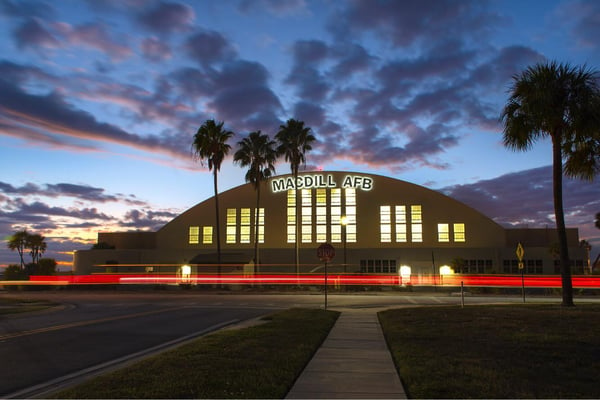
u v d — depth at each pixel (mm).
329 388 8062
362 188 58000
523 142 21750
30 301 32844
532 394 7355
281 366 9445
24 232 74438
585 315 17359
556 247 50062
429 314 19500
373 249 55938
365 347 12430
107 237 65688
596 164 22234
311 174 58906
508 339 12695
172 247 59719
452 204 56281
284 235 58094
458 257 52250
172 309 25531
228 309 25484
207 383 8031
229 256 57031
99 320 19969
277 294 40781
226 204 59781
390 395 7617
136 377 8453
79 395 7336
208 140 48562
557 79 20500
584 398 7176
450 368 9172
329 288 47281
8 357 11625
